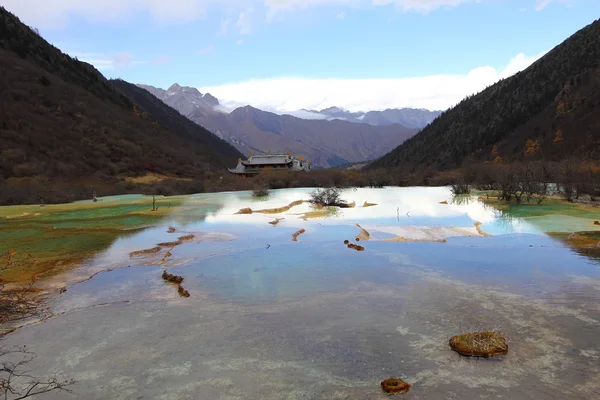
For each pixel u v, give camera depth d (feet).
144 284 35.83
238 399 18.52
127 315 28.66
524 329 25.23
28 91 290.35
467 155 361.92
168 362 22.03
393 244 50.88
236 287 34.58
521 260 41.98
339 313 28.55
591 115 277.85
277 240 54.49
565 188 97.45
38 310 29.53
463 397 18.22
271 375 20.54
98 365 21.79
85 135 273.13
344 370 20.92
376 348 23.20
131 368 21.45
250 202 110.22
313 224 68.80
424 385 19.33
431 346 23.31
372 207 94.22
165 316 28.43
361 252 46.80
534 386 18.97
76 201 129.29
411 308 29.19
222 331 25.84
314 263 42.19
